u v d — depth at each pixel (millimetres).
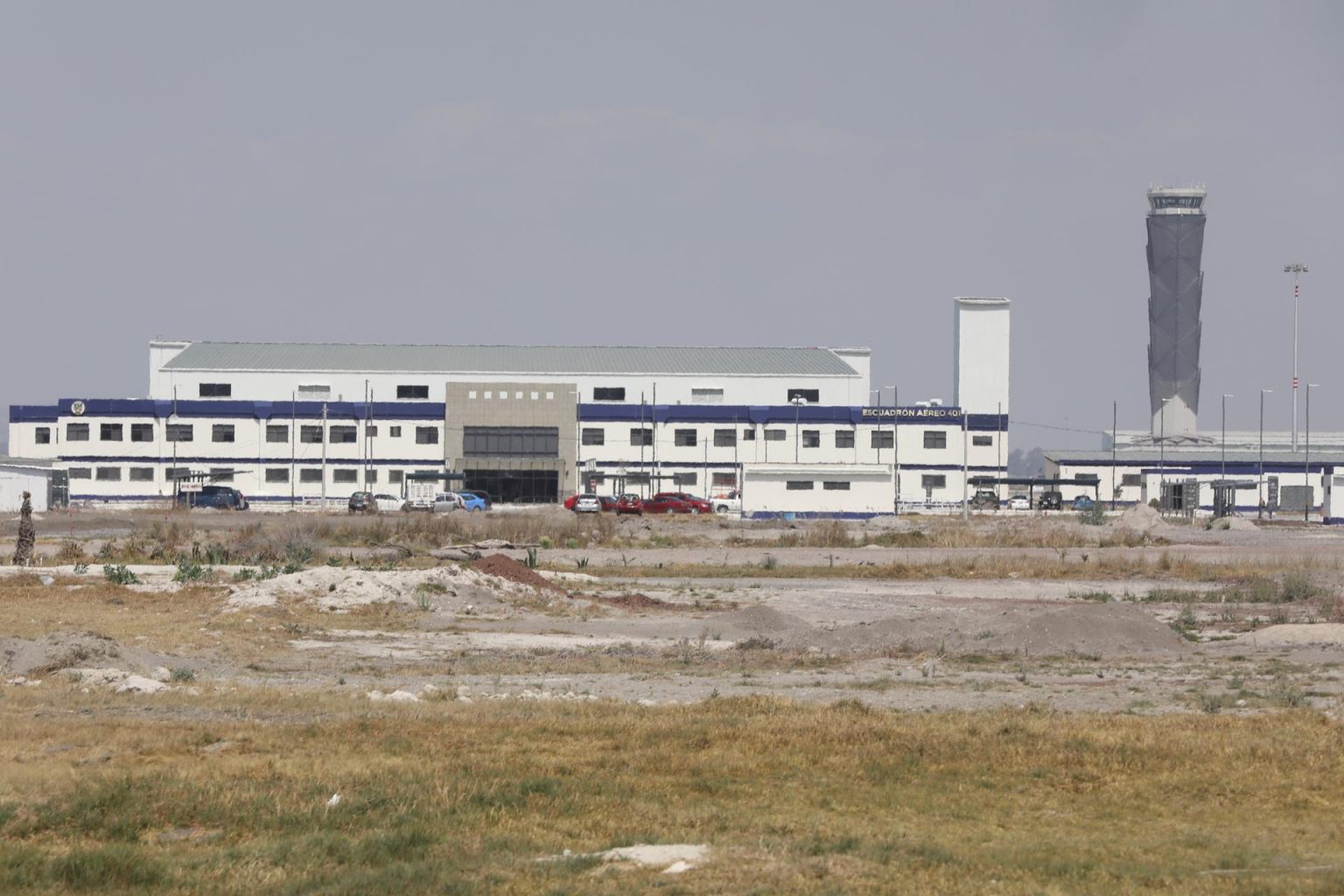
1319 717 103312
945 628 159625
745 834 73000
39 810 75000
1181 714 107562
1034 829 75500
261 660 141125
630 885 63438
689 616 188500
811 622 181375
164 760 87312
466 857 68812
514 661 142625
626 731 97688
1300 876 66062
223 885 64625
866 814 78062
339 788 80938
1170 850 70875
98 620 165250
